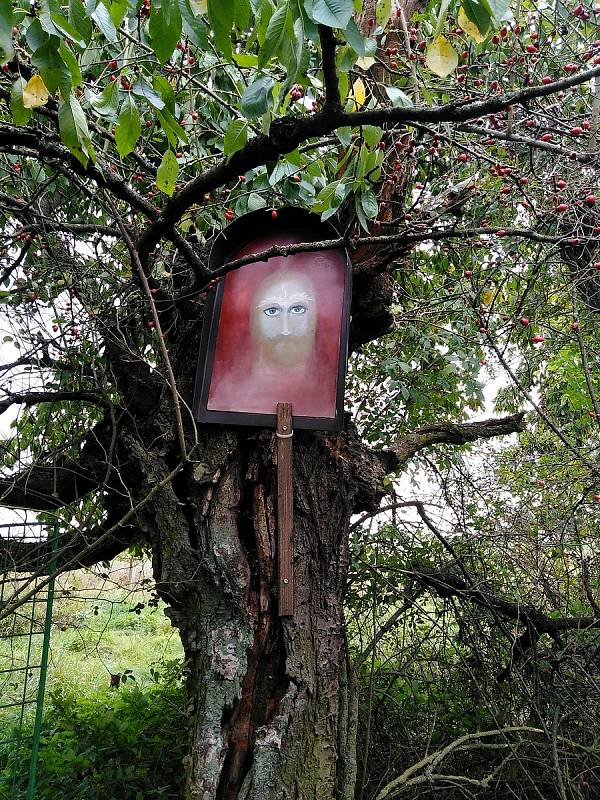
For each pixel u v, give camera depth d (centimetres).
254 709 285
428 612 416
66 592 354
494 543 414
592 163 250
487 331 353
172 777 383
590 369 452
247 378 308
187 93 329
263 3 173
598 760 361
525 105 234
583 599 435
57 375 400
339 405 303
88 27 161
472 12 163
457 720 404
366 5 338
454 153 367
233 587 291
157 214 272
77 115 178
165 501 307
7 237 327
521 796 354
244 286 317
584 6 287
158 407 341
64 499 386
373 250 352
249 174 315
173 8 157
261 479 310
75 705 485
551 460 421
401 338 496
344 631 319
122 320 355
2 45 149
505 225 382
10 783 372
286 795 269
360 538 427
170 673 495
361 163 249
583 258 356
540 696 385
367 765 375
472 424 392
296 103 298
